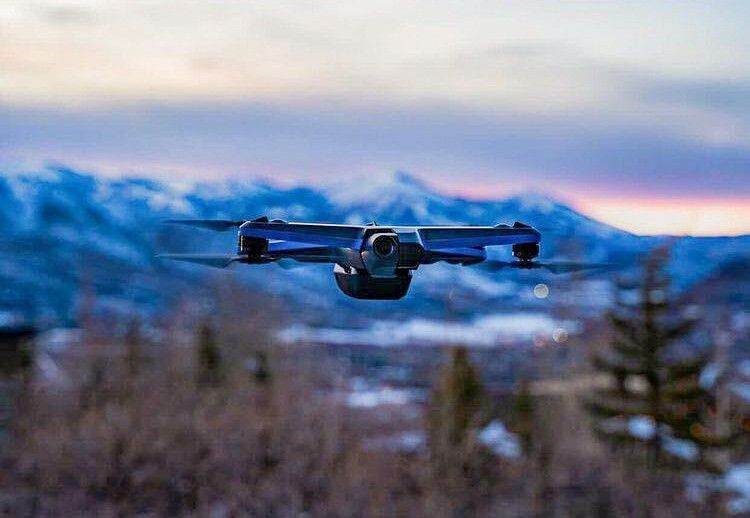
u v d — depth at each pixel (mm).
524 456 58406
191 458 53625
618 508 54375
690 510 55188
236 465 53562
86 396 61500
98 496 50312
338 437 57281
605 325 69750
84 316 74500
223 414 58594
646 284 65375
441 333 105812
